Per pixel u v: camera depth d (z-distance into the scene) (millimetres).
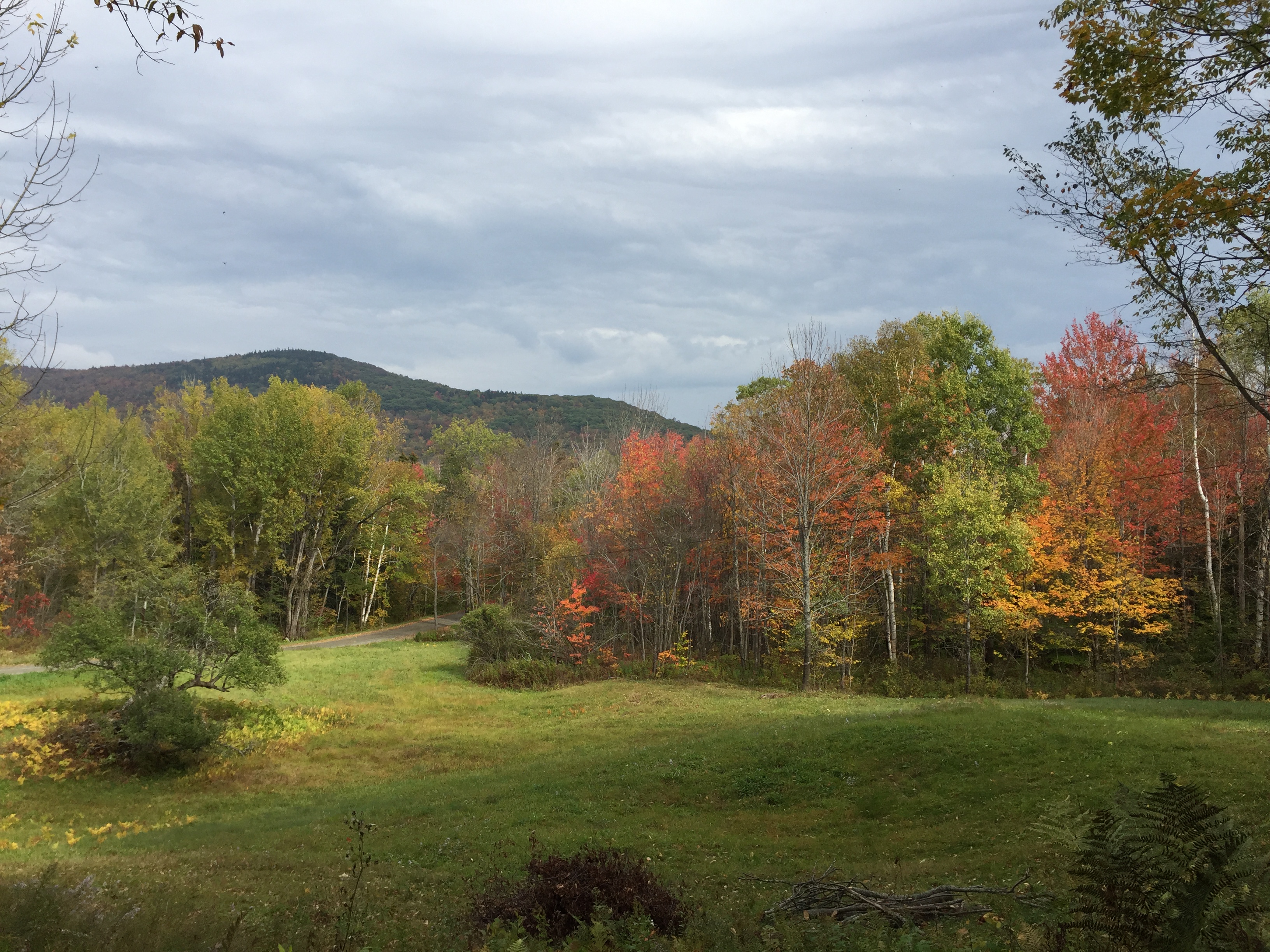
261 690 30234
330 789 24266
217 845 16750
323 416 68312
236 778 25609
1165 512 39125
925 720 22812
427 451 131000
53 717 27688
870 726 22734
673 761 22078
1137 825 4891
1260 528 33781
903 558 41219
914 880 11828
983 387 41062
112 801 22656
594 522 54406
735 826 17266
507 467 76562
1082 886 5004
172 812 21766
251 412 61562
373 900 11352
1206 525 36156
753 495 44406
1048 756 18562
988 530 36188
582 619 48250
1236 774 15602
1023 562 36656
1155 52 9672
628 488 52344
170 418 69125
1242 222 10055
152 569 45781
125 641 27234
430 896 11852
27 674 34750
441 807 19562
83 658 26781
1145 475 35562
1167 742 18344
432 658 50125
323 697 37719
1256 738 18250
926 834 15312
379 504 71875
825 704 32219
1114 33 9844
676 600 50469
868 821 17047
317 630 66875
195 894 11141
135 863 14406
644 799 19688
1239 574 38875
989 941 6734
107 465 50375
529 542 63719
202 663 28797
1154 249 10656
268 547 64812
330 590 79000
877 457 42031
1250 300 11180
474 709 36438
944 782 18312
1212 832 4648
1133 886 4707
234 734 29156
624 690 39625
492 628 46875
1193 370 12125
